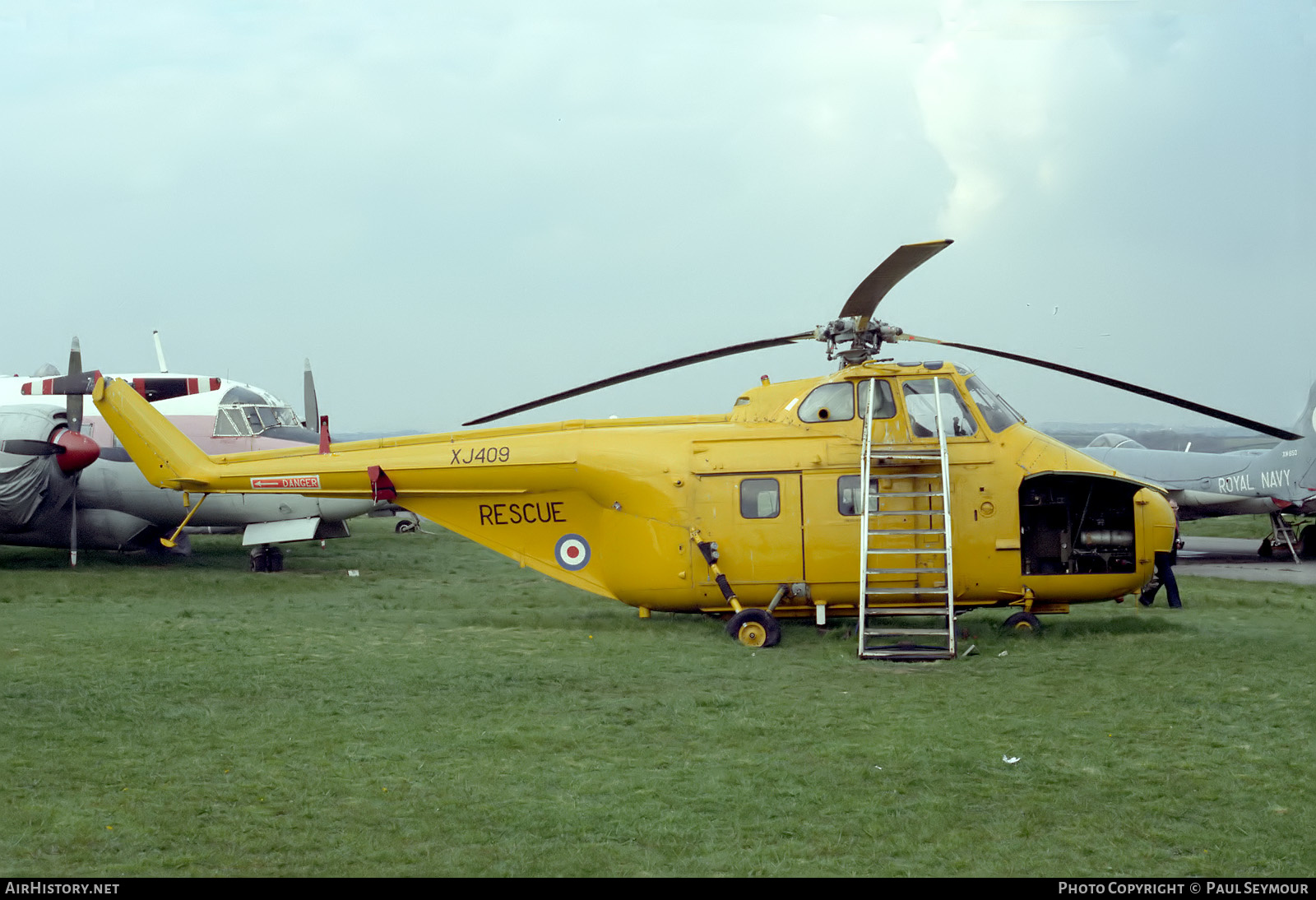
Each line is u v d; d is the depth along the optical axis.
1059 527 12.92
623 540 13.29
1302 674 9.87
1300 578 20.48
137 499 22.70
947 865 5.57
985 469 12.46
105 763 7.22
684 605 13.27
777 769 7.16
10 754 7.42
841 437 12.74
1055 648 11.53
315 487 14.70
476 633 12.90
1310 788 6.67
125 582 19.05
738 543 12.70
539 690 9.56
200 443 24.69
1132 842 5.85
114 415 15.84
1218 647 11.30
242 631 12.85
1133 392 12.17
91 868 5.48
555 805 6.45
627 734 8.08
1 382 27.33
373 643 12.16
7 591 17.27
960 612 12.89
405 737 7.95
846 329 12.57
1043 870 5.48
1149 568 12.66
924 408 12.64
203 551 27.09
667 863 5.61
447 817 6.25
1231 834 5.94
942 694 9.37
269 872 5.46
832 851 5.77
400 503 14.40
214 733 8.03
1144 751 7.48
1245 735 7.84
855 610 12.88
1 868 5.45
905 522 12.41
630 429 13.63
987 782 6.86
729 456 12.91
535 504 13.95
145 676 10.02
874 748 7.64
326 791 6.70
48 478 21.12
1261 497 25.28
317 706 8.91
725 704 9.02
